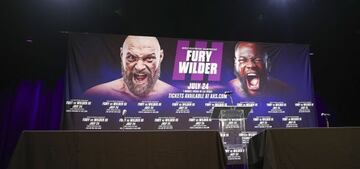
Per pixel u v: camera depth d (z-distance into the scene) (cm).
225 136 417
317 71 680
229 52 559
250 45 567
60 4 560
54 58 618
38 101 594
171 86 531
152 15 612
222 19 631
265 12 621
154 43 542
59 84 608
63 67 617
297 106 551
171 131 292
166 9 601
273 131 295
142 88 523
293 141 295
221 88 542
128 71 525
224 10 612
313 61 676
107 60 523
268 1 593
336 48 665
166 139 289
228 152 500
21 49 592
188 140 292
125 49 532
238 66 555
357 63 662
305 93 559
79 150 276
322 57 673
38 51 607
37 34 596
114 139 283
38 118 590
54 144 274
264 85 553
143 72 528
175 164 283
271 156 282
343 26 633
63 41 612
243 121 444
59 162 271
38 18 575
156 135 289
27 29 582
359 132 305
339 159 295
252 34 665
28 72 606
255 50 566
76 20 601
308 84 564
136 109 512
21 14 559
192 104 529
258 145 310
